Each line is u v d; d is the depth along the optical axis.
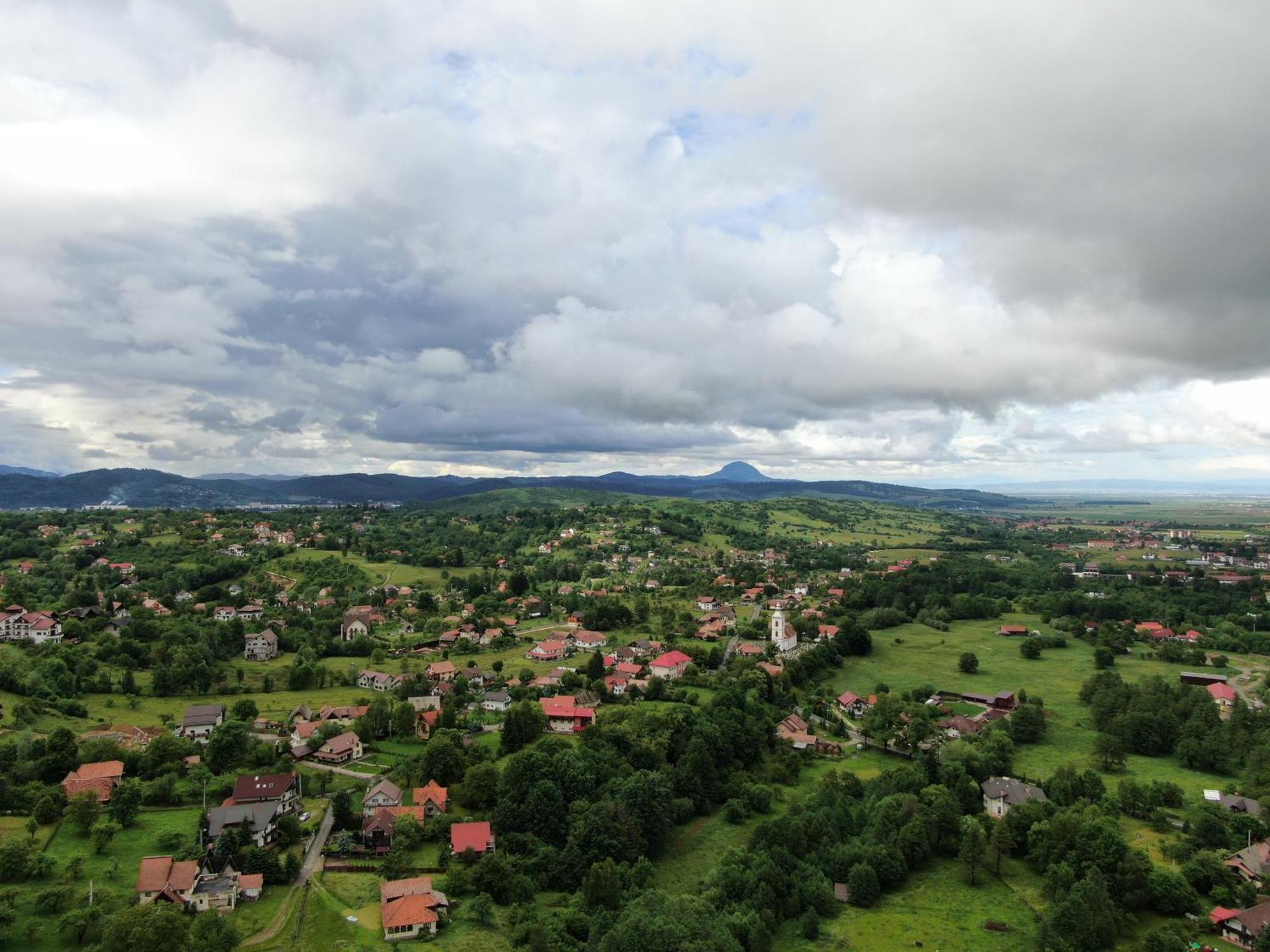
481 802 138.00
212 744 150.25
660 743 159.88
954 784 150.38
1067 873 117.50
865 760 180.25
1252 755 156.88
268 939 98.12
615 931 99.00
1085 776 145.88
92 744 143.25
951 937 111.25
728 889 117.12
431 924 102.25
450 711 178.38
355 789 146.12
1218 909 107.12
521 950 99.88
